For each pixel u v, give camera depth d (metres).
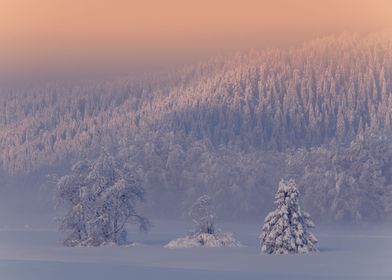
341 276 44.56
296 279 42.28
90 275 42.88
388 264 53.25
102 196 80.19
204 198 78.62
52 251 69.62
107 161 82.75
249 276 43.62
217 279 41.81
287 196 66.12
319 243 82.44
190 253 65.88
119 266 49.31
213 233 77.56
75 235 79.81
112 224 80.94
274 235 64.69
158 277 42.41
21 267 47.47
